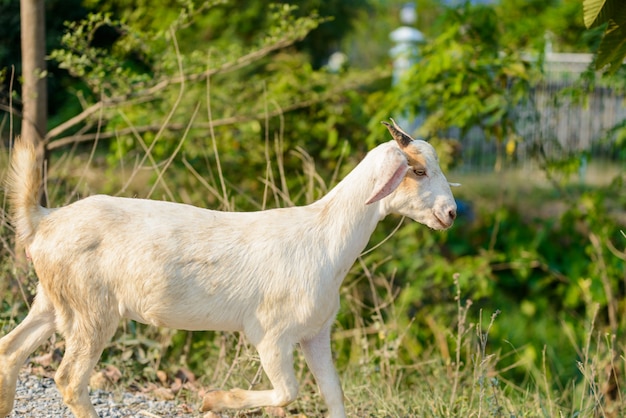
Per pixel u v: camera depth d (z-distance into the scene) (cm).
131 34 890
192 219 497
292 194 1030
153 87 927
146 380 682
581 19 1098
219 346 741
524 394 754
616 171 1456
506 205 1276
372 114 1120
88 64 862
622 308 1034
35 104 804
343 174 1038
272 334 493
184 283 484
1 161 837
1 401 496
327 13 1698
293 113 1075
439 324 1008
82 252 481
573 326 1062
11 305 689
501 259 1085
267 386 675
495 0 1441
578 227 1191
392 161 472
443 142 1079
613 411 694
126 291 485
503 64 1036
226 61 963
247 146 1060
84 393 492
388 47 2562
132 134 1002
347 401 670
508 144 1064
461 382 743
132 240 482
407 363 946
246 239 495
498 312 624
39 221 495
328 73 1139
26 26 795
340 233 505
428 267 1081
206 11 1334
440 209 504
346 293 845
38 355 668
